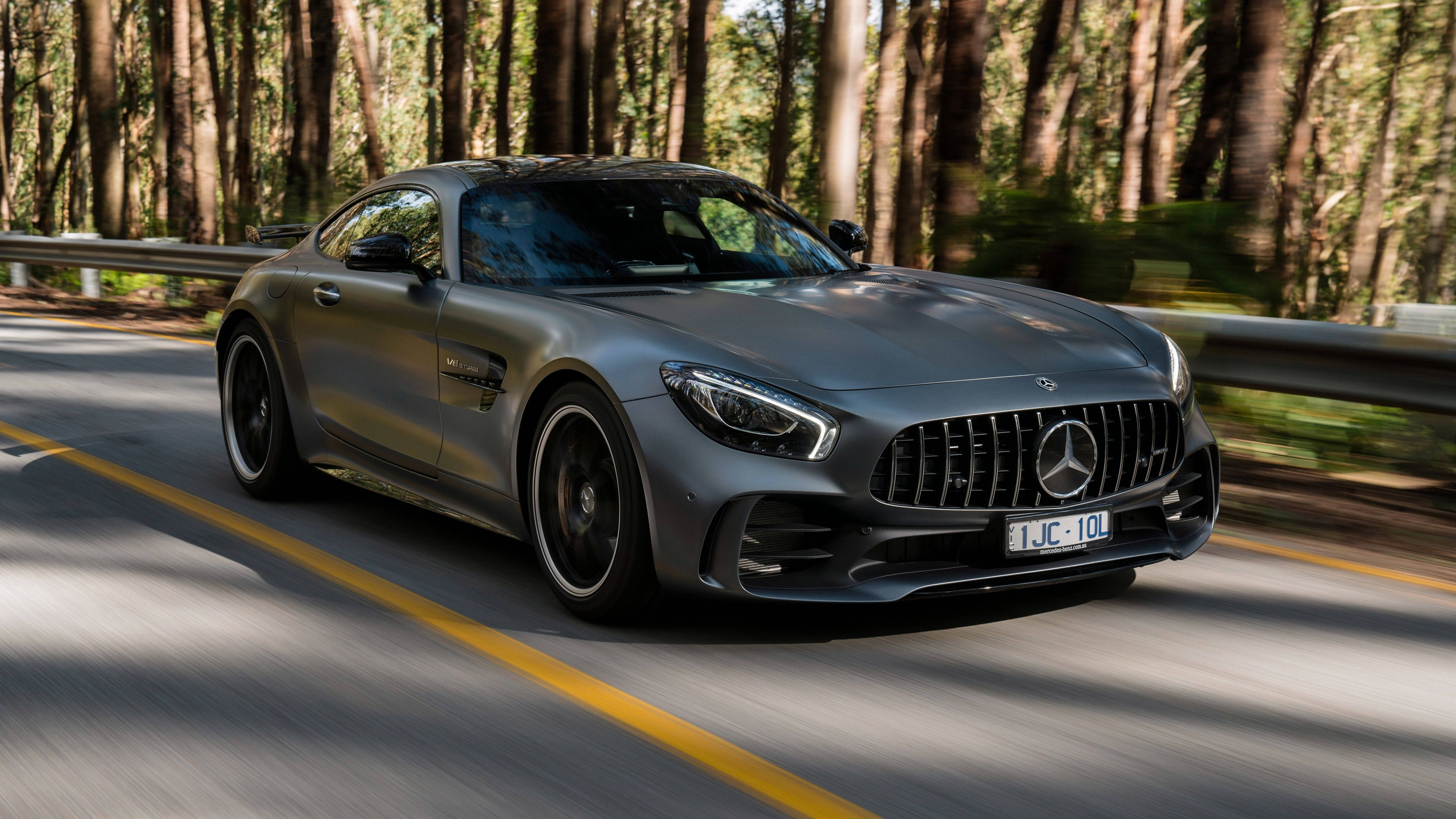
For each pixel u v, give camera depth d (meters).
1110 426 3.66
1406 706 3.21
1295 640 3.70
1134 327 4.14
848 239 5.34
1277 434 6.53
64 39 48.50
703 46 24.67
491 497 4.16
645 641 3.65
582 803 2.63
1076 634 3.72
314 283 5.07
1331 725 3.08
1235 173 9.34
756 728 3.03
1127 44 32.06
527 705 3.18
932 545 3.53
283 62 39.78
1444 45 30.64
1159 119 24.41
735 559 3.42
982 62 12.00
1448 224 35.19
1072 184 8.73
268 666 3.45
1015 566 3.56
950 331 3.84
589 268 4.47
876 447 3.39
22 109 56.88
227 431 5.58
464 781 2.74
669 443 3.45
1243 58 9.27
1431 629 3.83
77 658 3.50
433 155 37.78
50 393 8.21
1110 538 3.70
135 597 4.05
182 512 5.18
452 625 3.79
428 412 4.41
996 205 8.84
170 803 2.63
